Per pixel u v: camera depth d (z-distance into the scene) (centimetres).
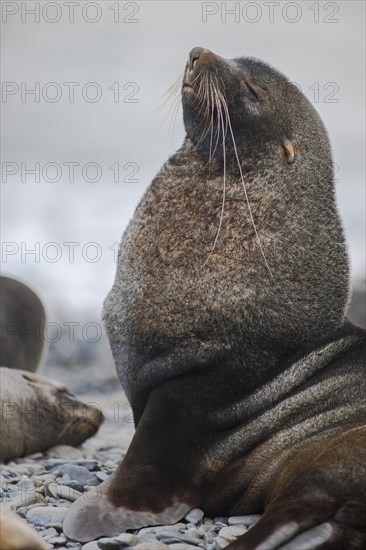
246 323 2483
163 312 2517
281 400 2492
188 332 2488
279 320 2500
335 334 2572
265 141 2666
